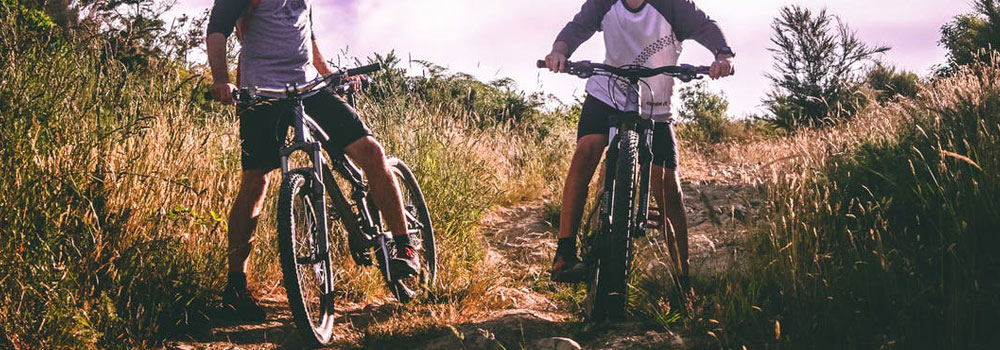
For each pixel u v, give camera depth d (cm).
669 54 323
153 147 355
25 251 267
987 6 1136
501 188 667
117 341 275
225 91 302
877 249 267
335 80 327
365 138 333
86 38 402
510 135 894
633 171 290
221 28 314
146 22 417
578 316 321
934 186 332
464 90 901
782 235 320
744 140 1569
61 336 254
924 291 247
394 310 355
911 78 1345
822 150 466
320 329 306
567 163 869
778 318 254
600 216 303
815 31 1452
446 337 304
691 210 553
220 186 379
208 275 336
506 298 365
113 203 315
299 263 301
